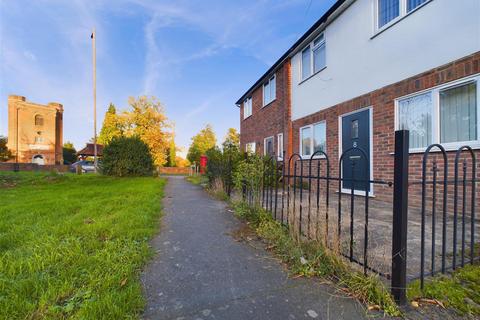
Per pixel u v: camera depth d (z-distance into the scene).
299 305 1.79
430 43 4.55
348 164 6.59
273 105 11.12
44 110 36.59
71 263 2.28
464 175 2.19
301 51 9.04
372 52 5.84
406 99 5.09
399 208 1.76
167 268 2.36
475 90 3.97
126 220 3.71
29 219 3.73
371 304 1.76
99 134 32.34
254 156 5.24
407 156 1.77
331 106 7.28
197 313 1.69
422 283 1.87
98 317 1.58
